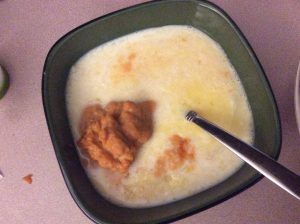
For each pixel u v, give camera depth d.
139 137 0.20
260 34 0.23
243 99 0.21
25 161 0.21
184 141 0.21
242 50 0.20
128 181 0.20
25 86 0.23
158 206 0.20
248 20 0.23
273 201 0.20
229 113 0.21
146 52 0.22
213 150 0.20
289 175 0.16
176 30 0.22
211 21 0.21
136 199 0.20
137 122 0.20
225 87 0.21
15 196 0.21
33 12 0.24
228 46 0.21
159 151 0.20
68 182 0.18
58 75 0.21
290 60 0.22
